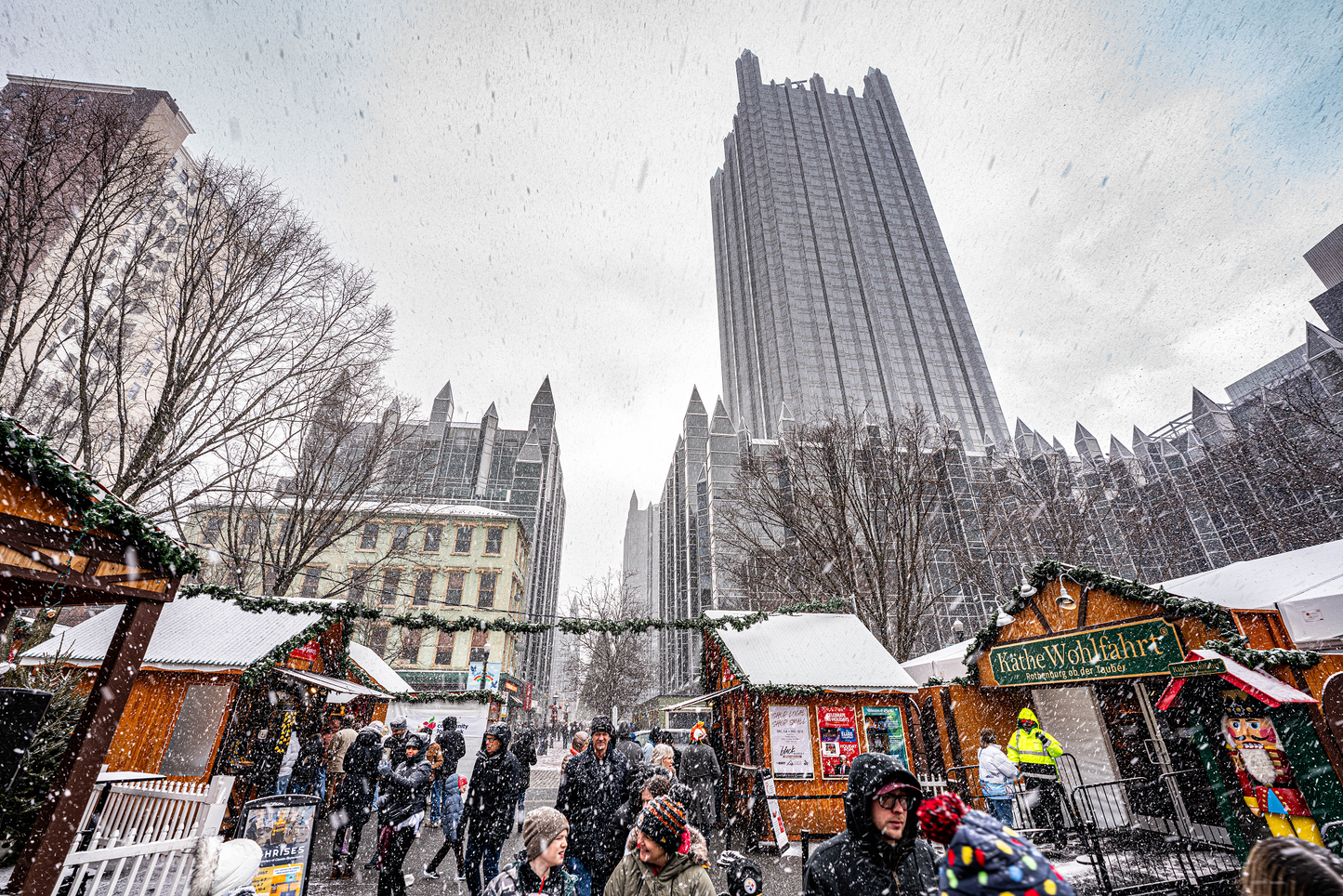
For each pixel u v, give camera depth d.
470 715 15.03
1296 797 5.82
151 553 4.59
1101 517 28.92
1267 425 25.22
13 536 3.69
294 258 12.33
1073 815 8.65
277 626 9.77
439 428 65.19
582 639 42.81
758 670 10.40
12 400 9.70
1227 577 7.90
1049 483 24.84
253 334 11.99
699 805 7.26
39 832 3.81
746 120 138.25
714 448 62.25
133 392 11.34
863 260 115.88
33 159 9.01
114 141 9.78
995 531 24.00
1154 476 37.25
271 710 9.88
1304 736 5.60
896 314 112.06
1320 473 22.83
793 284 109.81
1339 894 1.46
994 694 10.37
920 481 18.50
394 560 33.56
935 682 11.08
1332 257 48.88
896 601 17.58
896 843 2.40
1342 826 5.31
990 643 9.79
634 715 51.22
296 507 14.88
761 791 9.45
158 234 10.87
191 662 8.52
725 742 11.80
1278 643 6.60
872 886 2.34
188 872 4.96
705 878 2.99
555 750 35.28
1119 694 9.42
